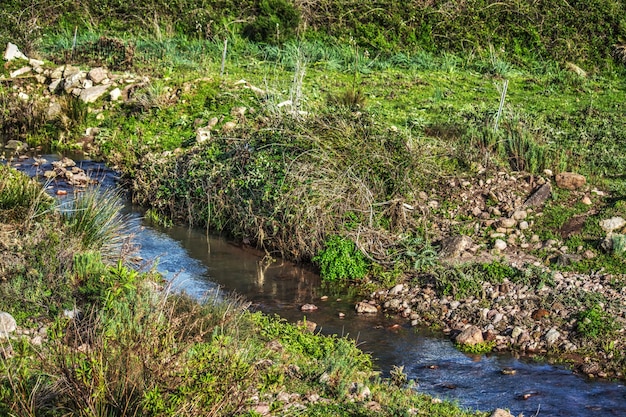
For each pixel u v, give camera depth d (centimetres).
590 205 1119
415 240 1044
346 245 1023
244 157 1159
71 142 1537
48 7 2275
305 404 618
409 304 929
